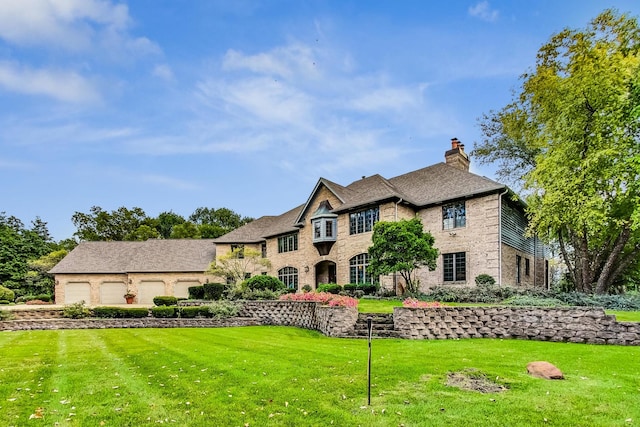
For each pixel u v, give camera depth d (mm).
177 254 40375
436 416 5844
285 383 7566
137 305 35000
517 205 25625
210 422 5676
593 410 6027
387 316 15750
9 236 45531
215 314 20328
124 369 8914
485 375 8031
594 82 18938
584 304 17625
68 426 5559
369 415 5914
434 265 21391
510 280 23906
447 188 26125
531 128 23984
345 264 29344
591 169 18188
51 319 19812
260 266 38750
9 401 6605
